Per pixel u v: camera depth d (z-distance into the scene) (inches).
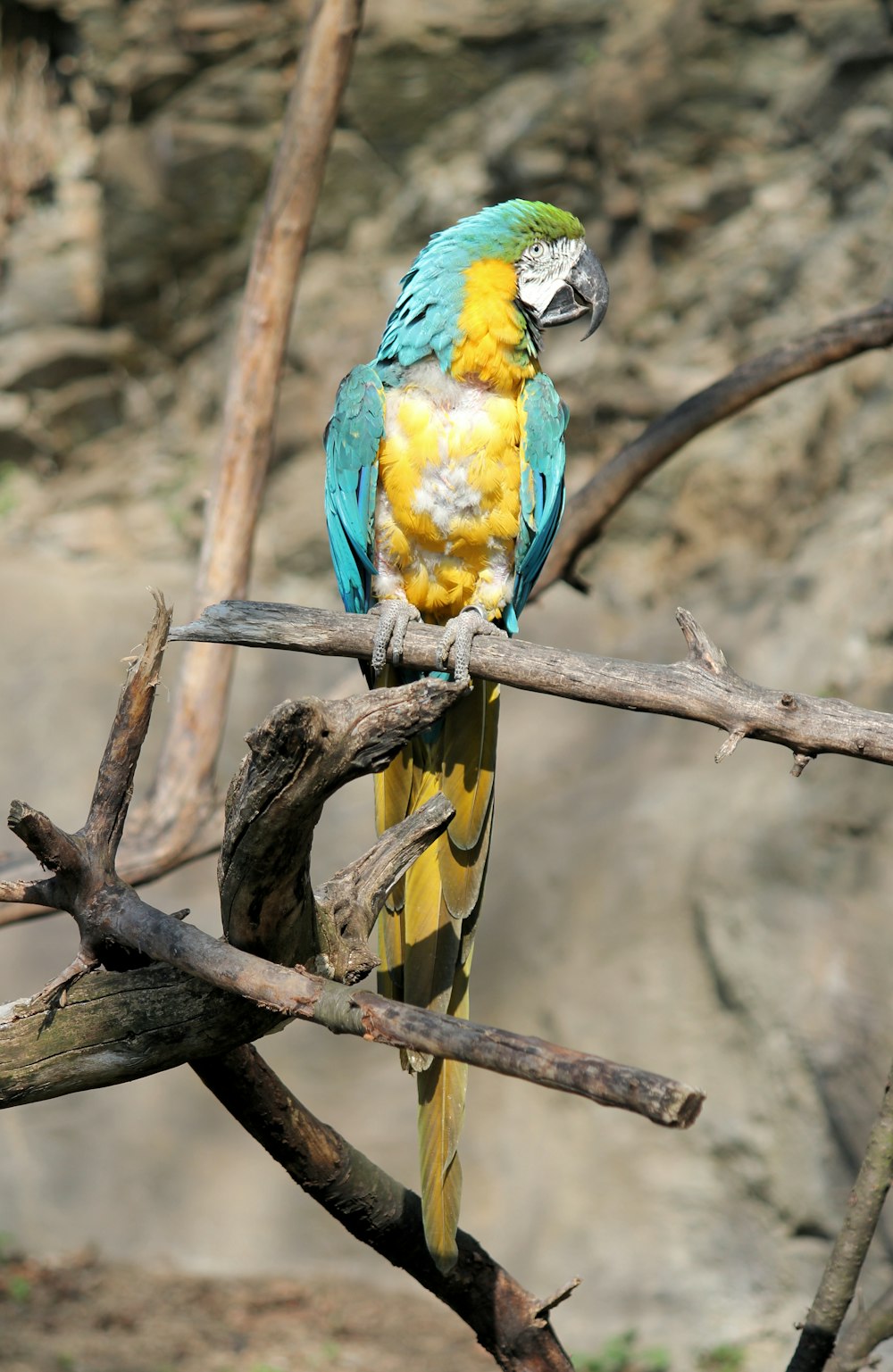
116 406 716.0
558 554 297.6
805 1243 474.9
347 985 142.8
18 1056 134.7
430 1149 164.7
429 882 205.3
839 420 583.8
